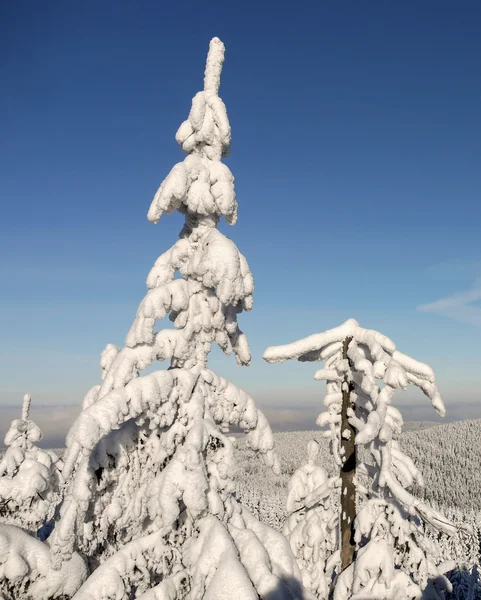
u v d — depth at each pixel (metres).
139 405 7.97
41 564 11.21
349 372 10.56
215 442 8.55
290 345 10.68
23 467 17.72
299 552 12.20
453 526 8.84
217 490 8.29
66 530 7.80
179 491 7.78
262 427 9.64
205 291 9.53
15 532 11.56
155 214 9.35
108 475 8.37
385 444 9.87
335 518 12.18
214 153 9.81
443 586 9.71
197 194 9.44
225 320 9.77
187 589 7.54
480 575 53.41
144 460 8.78
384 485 9.68
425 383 10.49
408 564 9.62
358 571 9.60
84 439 7.22
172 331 9.28
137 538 8.36
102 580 7.29
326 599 11.52
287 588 7.31
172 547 7.90
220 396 9.39
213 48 10.04
